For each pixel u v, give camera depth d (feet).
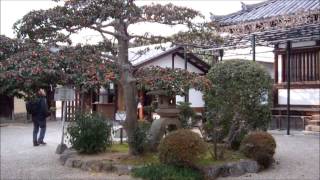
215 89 32.24
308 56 61.41
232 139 33.96
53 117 88.74
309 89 61.05
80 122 35.63
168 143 27.63
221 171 29.32
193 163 27.78
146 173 27.32
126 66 29.25
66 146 41.88
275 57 65.16
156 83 27.02
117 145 39.32
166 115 33.24
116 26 29.81
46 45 26.73
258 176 29.73
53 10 27.73
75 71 24.12
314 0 56.65
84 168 31.86
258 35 54.24
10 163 35.60
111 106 79.10
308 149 41.65
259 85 32.68
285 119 60.95
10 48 25.46
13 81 21.36
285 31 51.67
